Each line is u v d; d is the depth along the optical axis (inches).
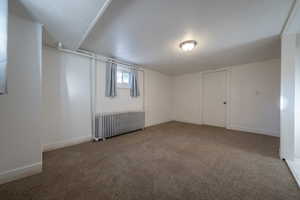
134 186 54.5
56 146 94.0
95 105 115.6
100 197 48.5
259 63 136.8
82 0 45.1
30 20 60.2
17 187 53.1
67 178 59.3
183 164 72.6
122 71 138.8
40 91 63.9
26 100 60.2
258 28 72.6
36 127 62.9
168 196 49.2
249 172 64.7
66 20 58.6
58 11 52.1
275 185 55.0
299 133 83.1
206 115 181.0
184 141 111.0
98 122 111.9
